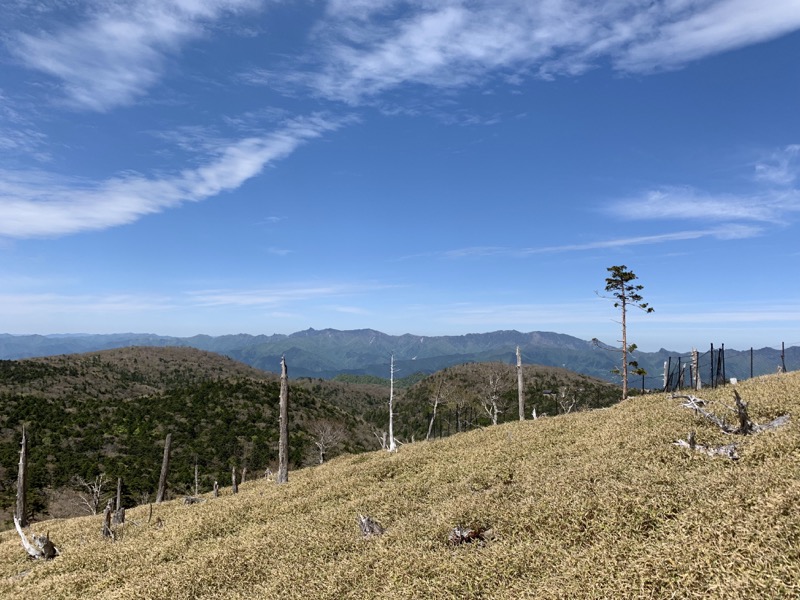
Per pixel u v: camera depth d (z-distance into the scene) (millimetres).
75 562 18047
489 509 12664
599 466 13508
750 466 11484
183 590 12383
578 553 8719
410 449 33094
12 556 23328
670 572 6867
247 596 11234
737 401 15086
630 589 6820
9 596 15680
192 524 20422
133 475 76562
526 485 13977
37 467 73688
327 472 29562
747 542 6914
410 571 10062
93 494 64625
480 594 8562
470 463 20422
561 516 10648
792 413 15680
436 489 17688
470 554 10141
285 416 33500
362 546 12984
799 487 8188
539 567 8805
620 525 9375
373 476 23328
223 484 78312
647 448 14781
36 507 64875
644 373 42812
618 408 27172
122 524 27234
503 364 152500
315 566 12023
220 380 125562
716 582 6211
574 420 26312
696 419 17688
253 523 19062
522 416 44531
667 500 9789
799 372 26938
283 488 26609
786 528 6926
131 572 15258
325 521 16047
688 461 12852
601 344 45500
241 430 101500
